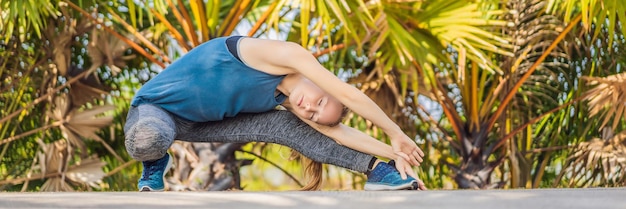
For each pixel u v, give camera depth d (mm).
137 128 2502
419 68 5316
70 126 5508
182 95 2568
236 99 2592
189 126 2691
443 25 5105
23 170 6051
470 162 5594
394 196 2131
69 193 2387
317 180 2822
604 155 5375
